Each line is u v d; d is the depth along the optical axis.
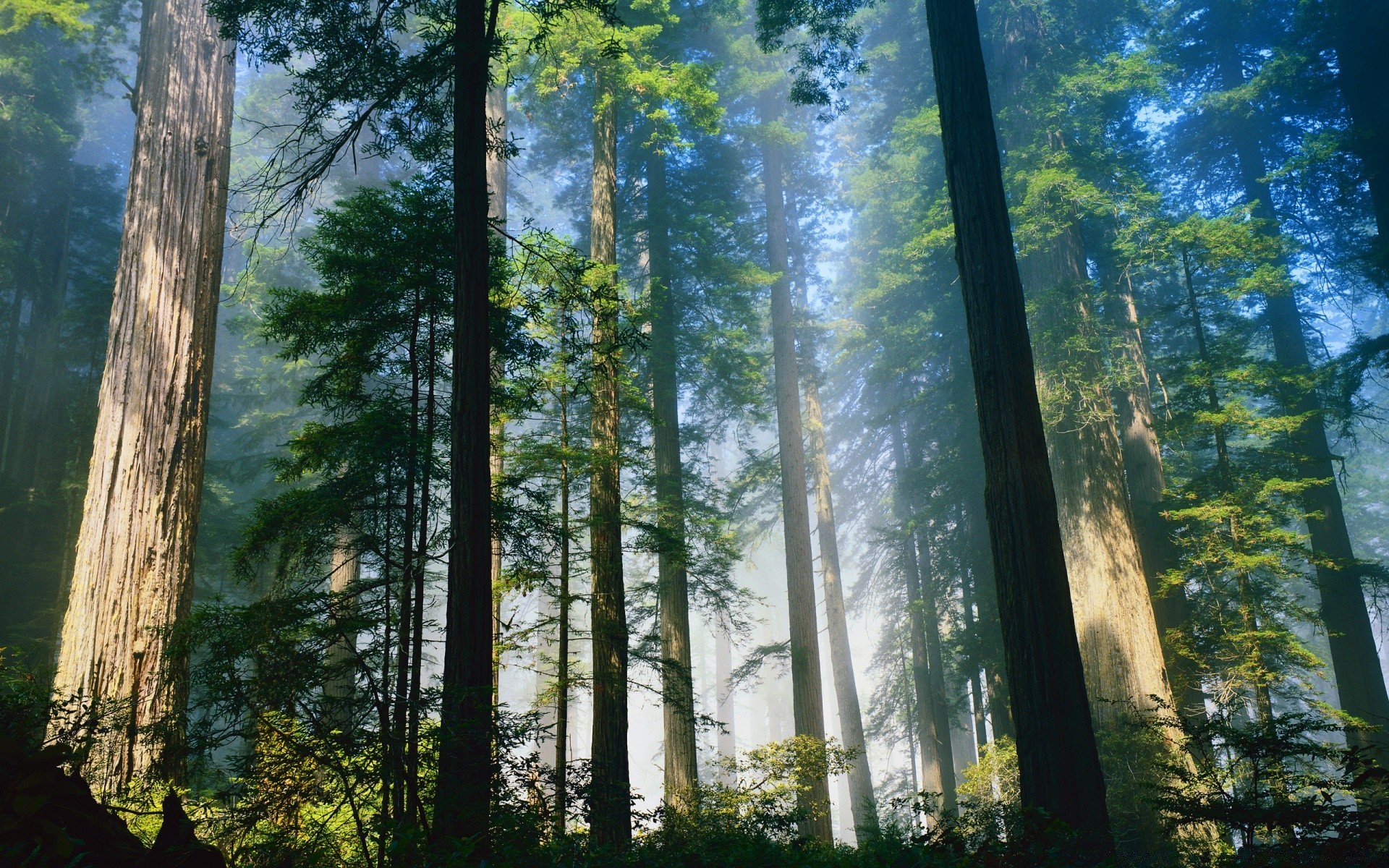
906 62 26.41
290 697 6.67
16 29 18.86
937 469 25.03
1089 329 18.08
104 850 3.99
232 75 13.27
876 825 16.00
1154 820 13.21
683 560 14.41
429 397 8.95
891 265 24.91
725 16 22.72
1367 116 21.62
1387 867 5.54
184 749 6.74
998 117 20.84
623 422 21.03
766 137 24.50
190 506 11.48
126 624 10.60
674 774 16.61
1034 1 20.91
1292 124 24.41
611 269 14.87
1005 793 16.86
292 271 24.78
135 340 11.64
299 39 9.51
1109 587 16.55
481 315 8.06
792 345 25.42
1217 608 16.30
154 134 12.38
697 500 21.11
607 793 9.12
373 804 6.68
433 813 6.45
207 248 12.36
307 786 6.51
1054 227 18.62
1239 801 7.13
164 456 11.36
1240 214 18.05
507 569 12.66
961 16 10.57
